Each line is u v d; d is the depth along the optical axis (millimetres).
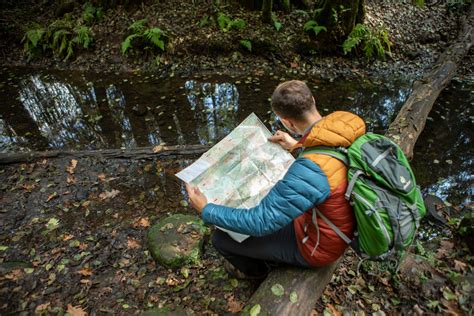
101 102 5422
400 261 2277
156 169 3750
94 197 3361
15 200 3307
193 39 6387
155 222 3057
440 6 7551
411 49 6480
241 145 2080
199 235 2729
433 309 2172
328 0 6016
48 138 4574
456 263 2479
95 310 2301
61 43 6707
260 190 1908
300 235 1831
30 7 7762
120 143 4398
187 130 4609
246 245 2020
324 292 2297
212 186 1892
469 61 6137
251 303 1926
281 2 6945
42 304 2348
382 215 1534
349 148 1567
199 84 5793
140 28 6500
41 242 2865
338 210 1602
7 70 6672
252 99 5289
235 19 6594
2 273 2562
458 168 3771
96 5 7184
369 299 2254
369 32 6172
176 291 2402
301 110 1637
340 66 6129
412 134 3684
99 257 2711
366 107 5059
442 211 3117
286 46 6316
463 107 4953
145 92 5641
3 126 4906
